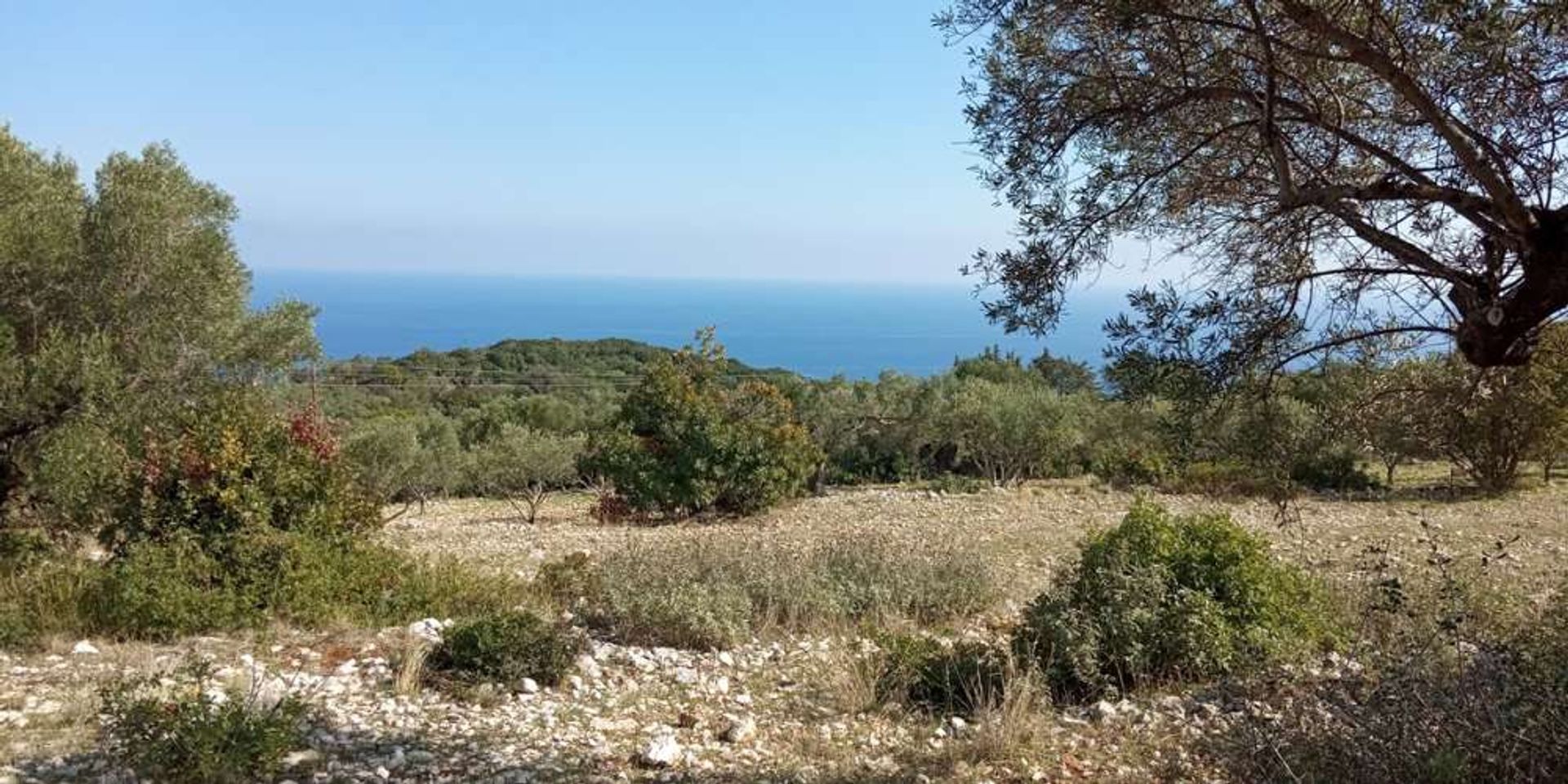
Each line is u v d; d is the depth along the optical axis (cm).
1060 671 735
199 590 893
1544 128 368
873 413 3114
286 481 1008
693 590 946
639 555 1109
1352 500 2109
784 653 889
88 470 1070
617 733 666
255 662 796
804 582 1004
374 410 4322
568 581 1127
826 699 747
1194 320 415
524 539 1788
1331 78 415
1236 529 814
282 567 942
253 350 1480
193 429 1026
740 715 713
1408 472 2728
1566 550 1355
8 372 1164
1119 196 450
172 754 536
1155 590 755
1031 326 446
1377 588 716
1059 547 1498
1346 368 438
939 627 987
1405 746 452
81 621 859
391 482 2669
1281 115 407
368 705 695
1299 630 757
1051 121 436
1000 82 446
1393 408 451
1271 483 463
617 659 855
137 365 1343
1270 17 398
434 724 661
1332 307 428
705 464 2022
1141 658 727
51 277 1323
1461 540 1482
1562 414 1606
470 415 4141
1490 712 437
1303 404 442
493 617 823
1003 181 448
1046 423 2722
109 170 1408
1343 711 492
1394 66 328
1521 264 345
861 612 1016
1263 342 421
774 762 611
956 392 2972
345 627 920
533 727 664
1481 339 352
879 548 1150
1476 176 322
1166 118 439
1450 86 375
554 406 4062
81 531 1191
